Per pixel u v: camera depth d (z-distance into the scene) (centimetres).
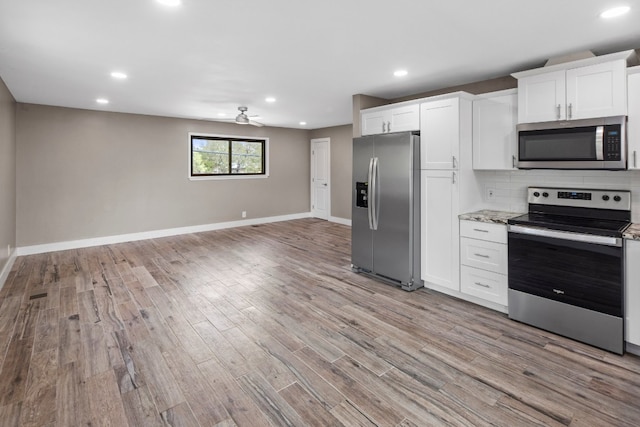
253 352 254
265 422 184
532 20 235
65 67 339
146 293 372
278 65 334
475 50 293
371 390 210
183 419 186
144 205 646
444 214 357
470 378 221
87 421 184
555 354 249
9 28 246
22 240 529
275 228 755
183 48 287
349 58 314
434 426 181
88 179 585
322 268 462
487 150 346
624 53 253
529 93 304
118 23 239
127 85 411
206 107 557
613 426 179
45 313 321
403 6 216
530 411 191
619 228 258
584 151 275
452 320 305
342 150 799
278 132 831
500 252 313
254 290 381
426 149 368
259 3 212
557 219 302
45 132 542
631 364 235
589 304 259
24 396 204
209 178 727
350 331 286
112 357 247
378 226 404
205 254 537
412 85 408
